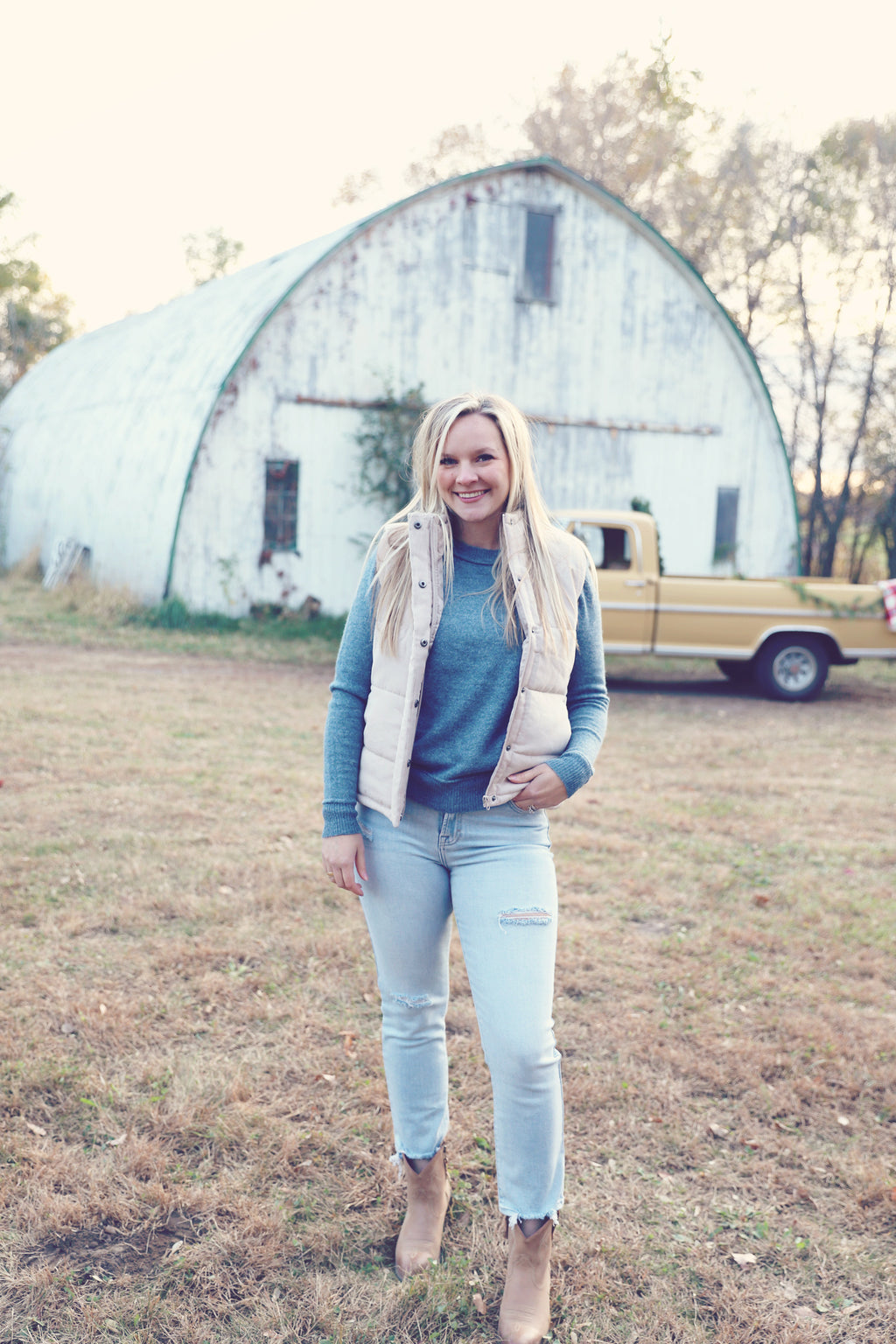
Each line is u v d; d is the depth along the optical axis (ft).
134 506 48.01
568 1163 8.86
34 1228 7.69
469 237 48.78
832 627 34.30
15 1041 10.18
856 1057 10.71
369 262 46.73
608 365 52.44
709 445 55.16
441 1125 7.73
